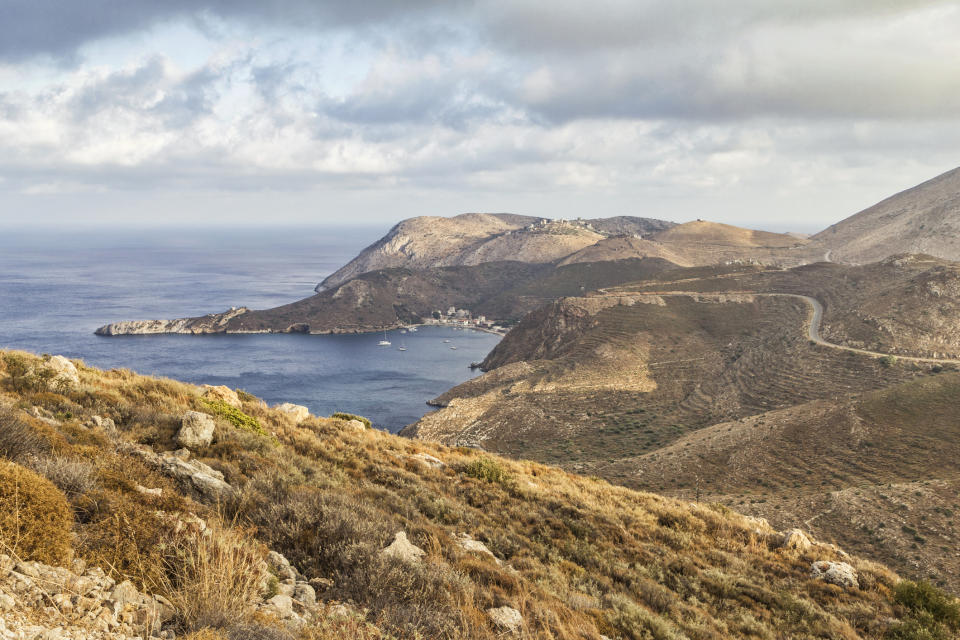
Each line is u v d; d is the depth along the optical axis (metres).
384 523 10.15
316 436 20.22
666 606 12.27
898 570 42.12
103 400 15.00
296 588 6.86
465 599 7.94
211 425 13.91
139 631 4.38
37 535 4.60
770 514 55.16
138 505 6.42
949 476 62.84
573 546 14.74
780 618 13.69
